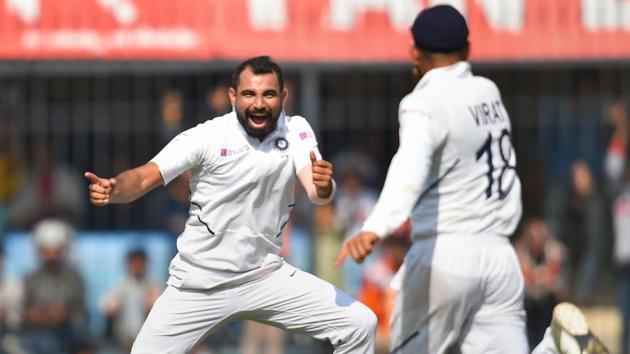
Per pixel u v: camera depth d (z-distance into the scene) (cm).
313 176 2123
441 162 2339
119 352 4112
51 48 4053
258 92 2211
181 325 2319
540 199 4222
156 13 4041
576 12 4116
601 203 4231
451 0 4081
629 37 4116
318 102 4122
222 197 2250
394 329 2412
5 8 4050
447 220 2350
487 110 2369
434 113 2306
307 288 2333
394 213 2186
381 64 4038
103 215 4216
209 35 4031
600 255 4253
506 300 2378
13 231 4297
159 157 2222
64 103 4172
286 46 4025
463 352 2398
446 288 2339
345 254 2161
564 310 2427
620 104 4197
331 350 4081
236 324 4097
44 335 4069
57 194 4247
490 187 2361
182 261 2314
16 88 4175
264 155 2244
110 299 4125
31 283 4097
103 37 4053
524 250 4212
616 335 4225
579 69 4191
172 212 4178
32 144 4209
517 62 4103
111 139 4169
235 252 2280
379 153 4162
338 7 4031
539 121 4203
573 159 4216
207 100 4141
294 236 4144
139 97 4144
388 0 4031
